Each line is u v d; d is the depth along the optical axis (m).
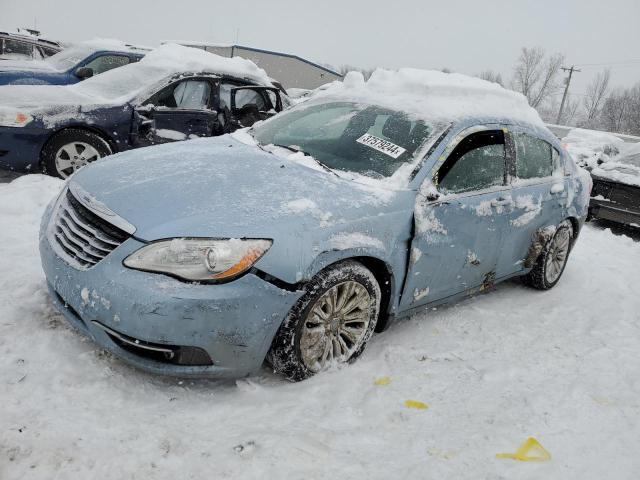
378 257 2.95
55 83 9.27
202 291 2.40
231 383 2.78
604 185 7.75
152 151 3.50
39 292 3.33
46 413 2.32
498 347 3.59
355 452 2.38
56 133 5.88
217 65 6.98
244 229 2.54
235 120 6.43
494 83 4.46
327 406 2.68
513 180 4.01
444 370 3.18
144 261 2.44
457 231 3.45
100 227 2.63
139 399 2.54
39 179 5.63
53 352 2.76
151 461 2.15
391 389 2.91
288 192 2.88
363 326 3.06
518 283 5.01
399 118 3.71
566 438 2.66
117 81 6.69
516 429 2.68
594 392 3.12
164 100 6.46
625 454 2.59
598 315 4.38
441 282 3.53
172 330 2.38
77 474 2.03
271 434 2.40
